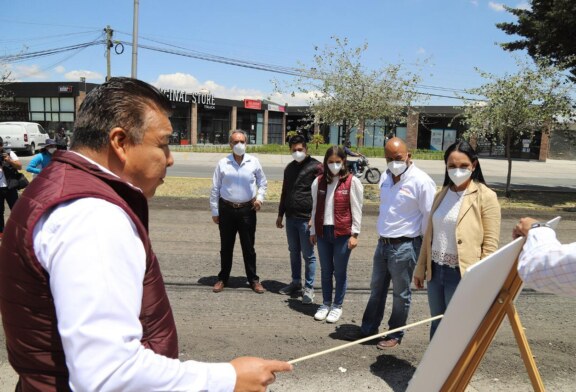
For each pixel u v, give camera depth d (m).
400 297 3.85
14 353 1.10
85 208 1.05
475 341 1.73
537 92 12.45
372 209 10.89
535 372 1.72
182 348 3.85
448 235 3.20
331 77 13.38
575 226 10.00
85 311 0.95
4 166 7.19
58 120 34.41
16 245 1.05
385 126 15.09
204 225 8.71
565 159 38.59
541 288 1.50
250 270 5.35
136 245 1.12
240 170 5.11
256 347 3.92
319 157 28.62
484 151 37.97
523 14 14.59
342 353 3.85
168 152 1.34
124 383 0.96
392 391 3.26
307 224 4.97
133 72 15.22
